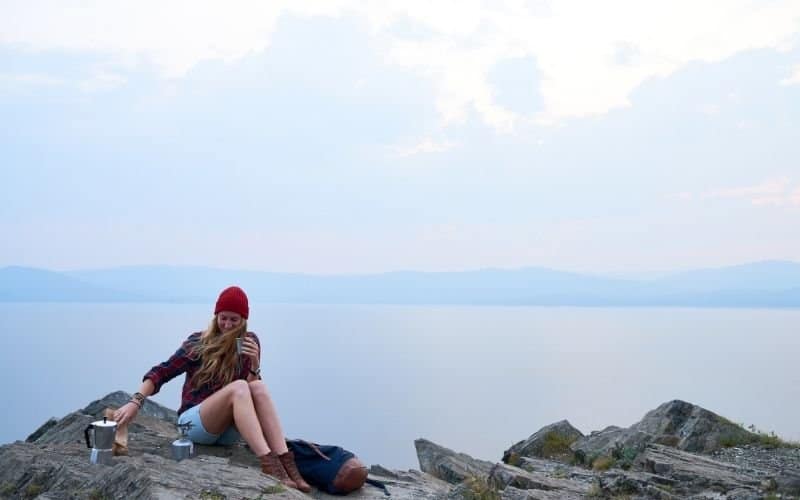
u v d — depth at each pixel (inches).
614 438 543.2
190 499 226.7
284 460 286.0
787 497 304.7
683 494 329.1
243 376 311.7
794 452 472.1
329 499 291.1
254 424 285.3
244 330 313.3
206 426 302.0
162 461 273.3
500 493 319.3
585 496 313.6
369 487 322.7
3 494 263.7
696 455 431.5
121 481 244.8
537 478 348.5
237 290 311.0
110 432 277.4
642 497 305.4
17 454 295.3
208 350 306.0
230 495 236.5
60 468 270.1
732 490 330.0
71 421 442.9
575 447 549.0
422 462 507.5
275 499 240.8
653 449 443.2
